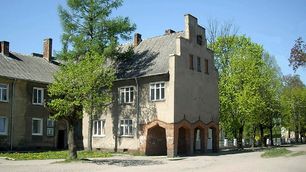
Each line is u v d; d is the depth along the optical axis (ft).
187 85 131.85
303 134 303.27
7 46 156.25
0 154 119.34
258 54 173.58
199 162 98.68
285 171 71.92
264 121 195.11
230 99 162.61
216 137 145.48
